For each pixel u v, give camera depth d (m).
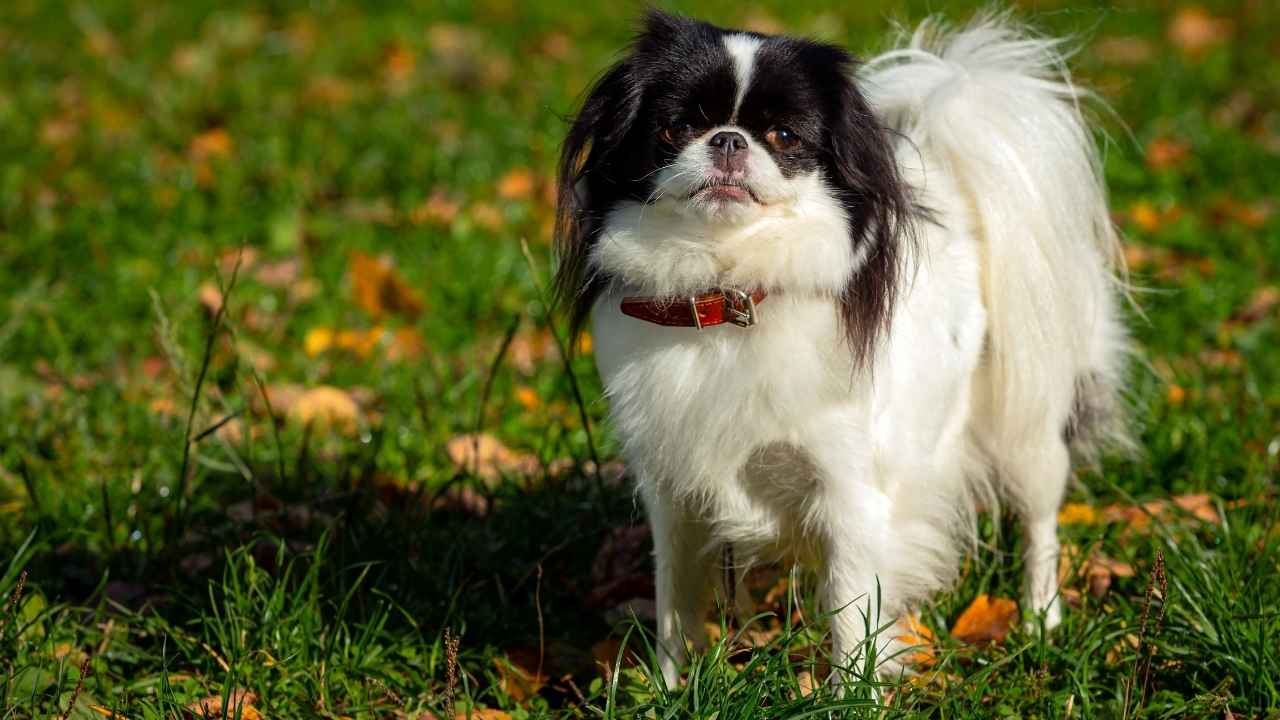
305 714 4.06
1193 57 11.59
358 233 8.15
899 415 4.06
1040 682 4.09
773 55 3.84
